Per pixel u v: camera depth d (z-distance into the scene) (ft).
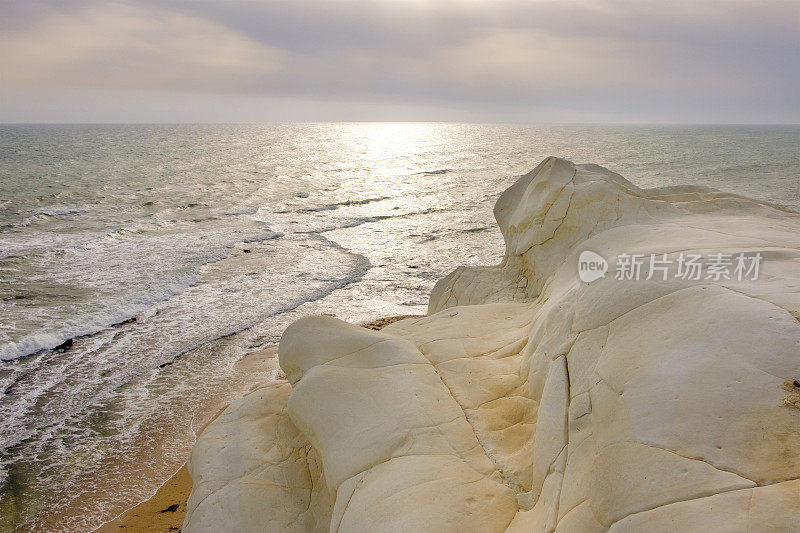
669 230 19.77
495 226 79.87
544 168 28.73
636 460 10.17
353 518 13.46
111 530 22.75
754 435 9.35
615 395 11.81
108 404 32.09
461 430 15.47
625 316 13.55
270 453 18.28
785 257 14.82
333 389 17.52
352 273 57.88
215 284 52.95
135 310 45.57
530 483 13.55
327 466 15.75
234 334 41.98
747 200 25.38
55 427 29.76
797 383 9.78
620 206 24.56
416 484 13.46
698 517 8.68
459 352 19.67
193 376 35.55
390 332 23.39
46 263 57.31
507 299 27.07
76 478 25.95
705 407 10.16
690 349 11.37
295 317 45.68
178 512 23.76
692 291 13.03
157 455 27.71
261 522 16.28
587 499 10.61
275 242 70.44
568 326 15.70
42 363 36.50
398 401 16.49
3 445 28.12
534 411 15.97
